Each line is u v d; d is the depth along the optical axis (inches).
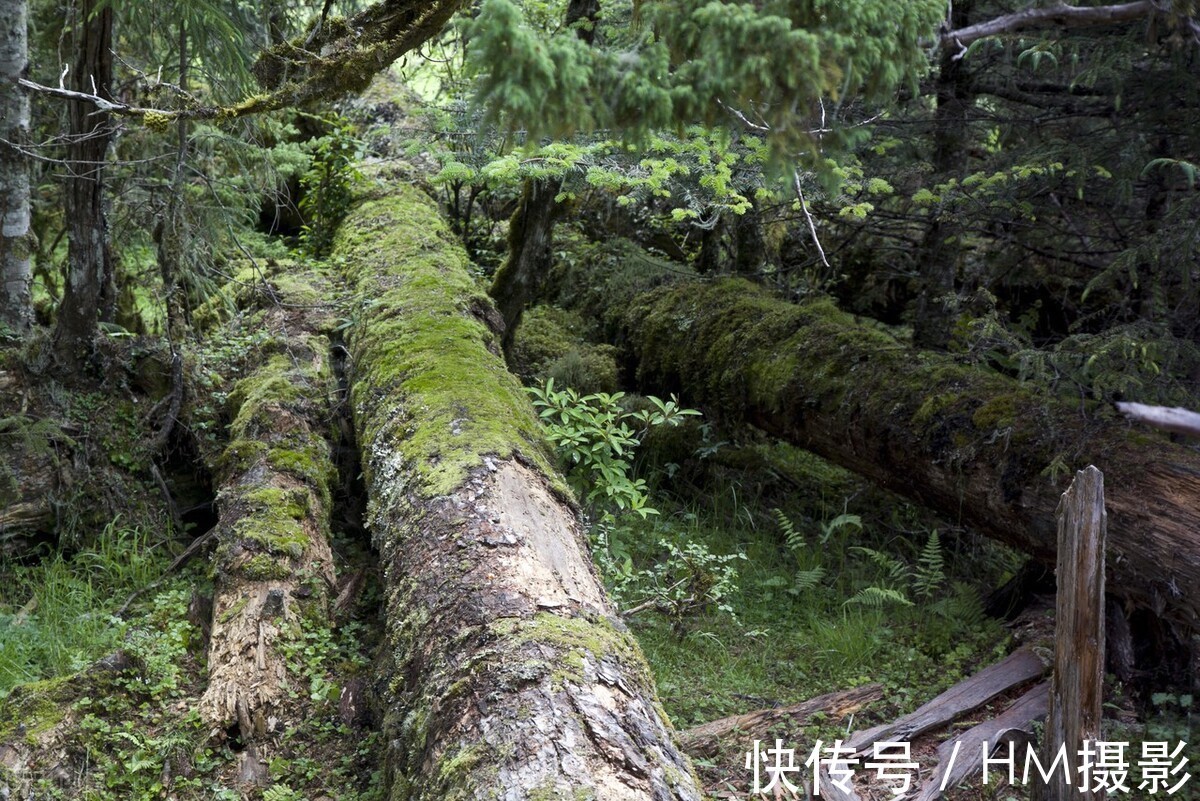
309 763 143.4
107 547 198.7
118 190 233.9
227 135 238.8
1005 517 187.5
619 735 110.6
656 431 257.4
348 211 308.0
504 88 76.2
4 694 157.9
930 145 251.3
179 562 197.3
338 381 228.7
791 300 289.1
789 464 267.1
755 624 202.2
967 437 192.9
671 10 83.9
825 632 196.1
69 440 205.0
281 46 159.2
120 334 222.5
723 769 155.9
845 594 217.8
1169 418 47.2
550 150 187.2
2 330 215.0
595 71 81.2
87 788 137.9
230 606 165.2
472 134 211.2
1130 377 170.4
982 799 152.7
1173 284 206.2
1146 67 200.2
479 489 157.8
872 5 84.1
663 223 301.4
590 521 215.5
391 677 142.6
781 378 231.6
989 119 227.1
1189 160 201.9
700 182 196.1
